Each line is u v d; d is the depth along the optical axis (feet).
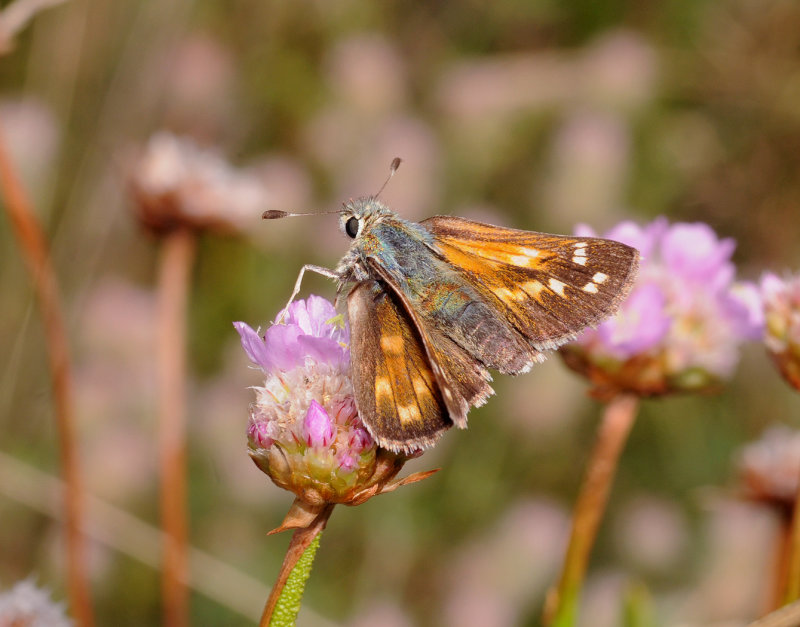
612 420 0.69
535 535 0.90
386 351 0.64
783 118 1.08
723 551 0.87
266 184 0.97
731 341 0.69
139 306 0.93
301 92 1.05
